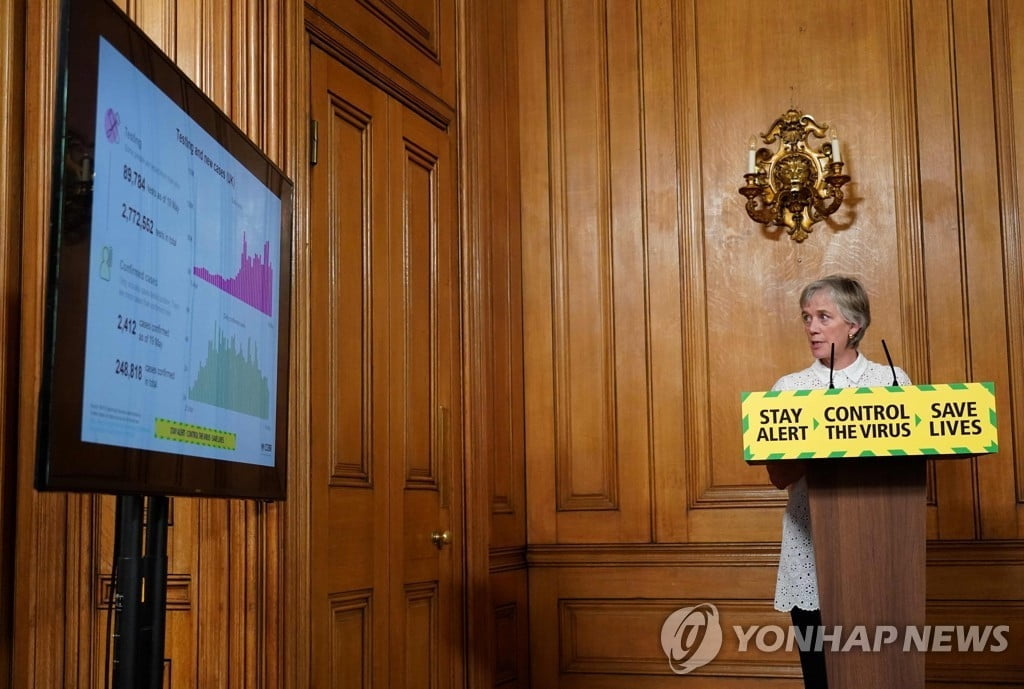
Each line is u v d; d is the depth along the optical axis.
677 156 5.71
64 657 3.03
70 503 3.09
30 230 2.82
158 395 2.19
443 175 4.91
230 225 2.65
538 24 5.96
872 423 2.70
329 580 3.78
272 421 2.99
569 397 5.73
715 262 5.61
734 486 5.47
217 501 3.25
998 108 5.33
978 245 5.30
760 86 5.64
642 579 5.51
